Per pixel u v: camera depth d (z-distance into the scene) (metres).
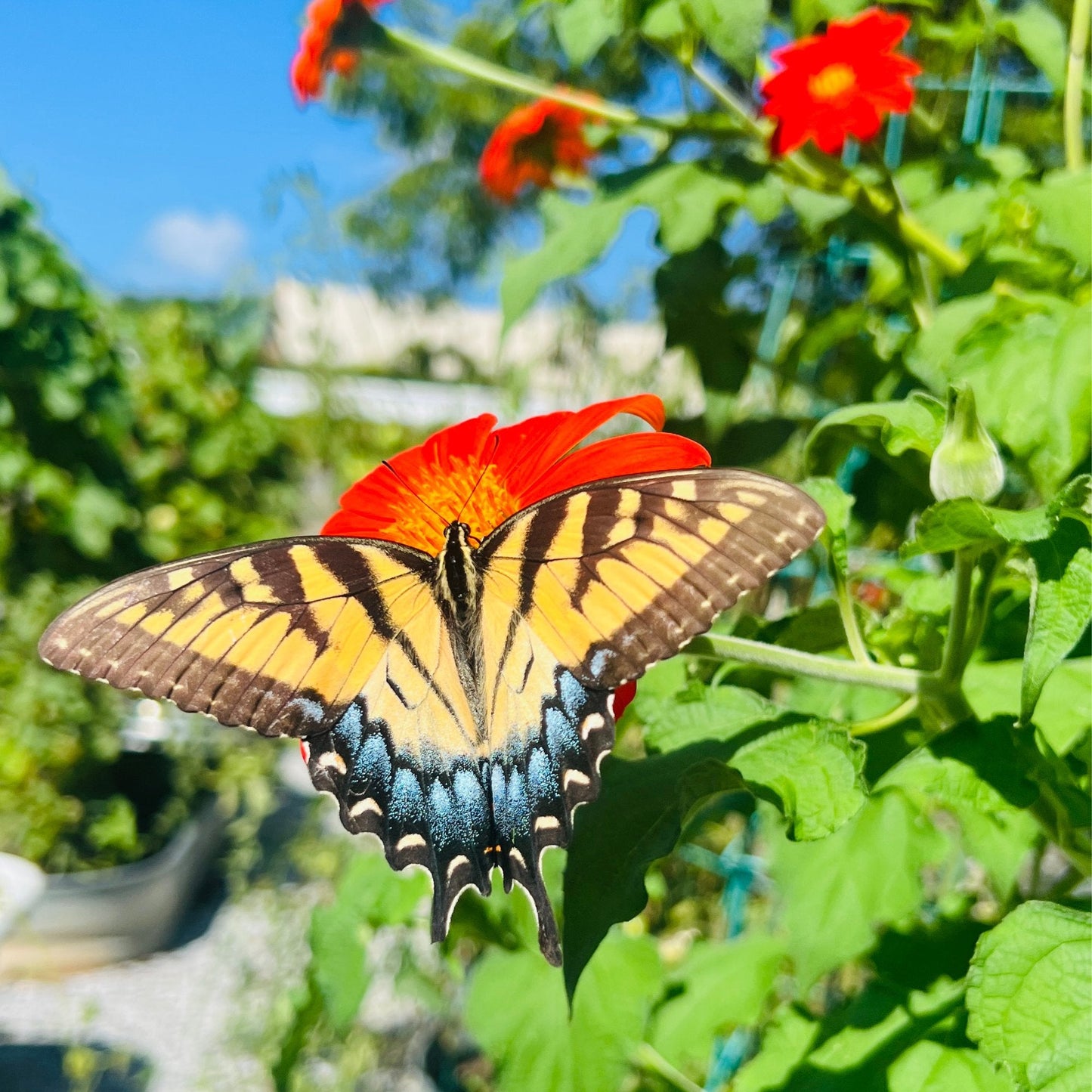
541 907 0.15
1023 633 0.18
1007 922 0.13
